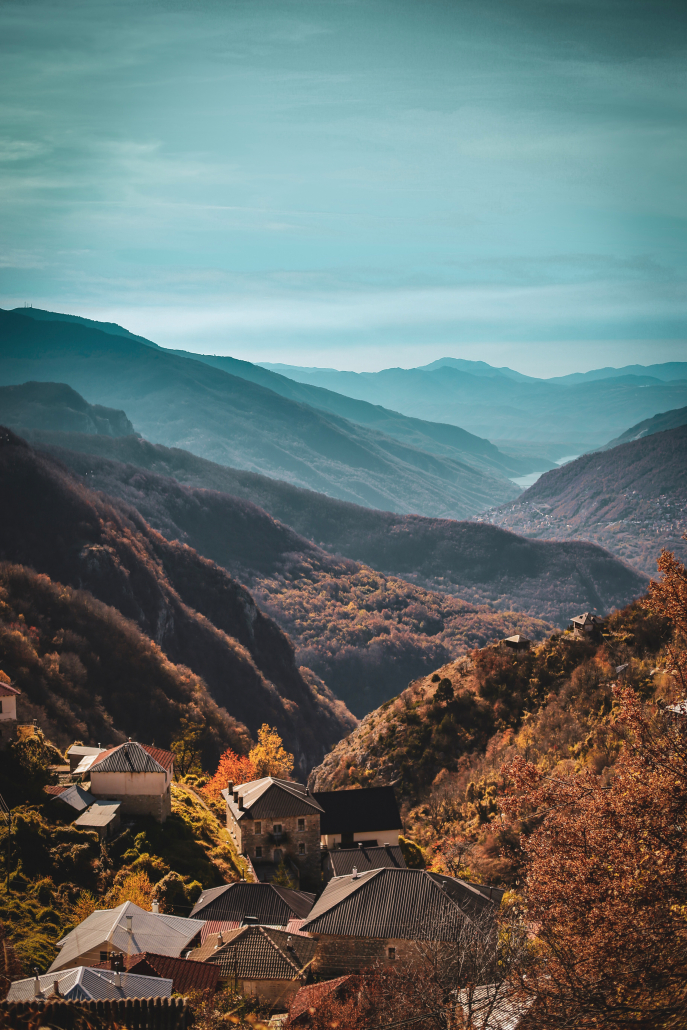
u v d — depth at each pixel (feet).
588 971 58.54
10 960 109.60
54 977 104.99
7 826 166.20
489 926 88.79
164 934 134.41
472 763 282.56
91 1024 78.33
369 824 218.59
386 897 140.97
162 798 201.26
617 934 58.95
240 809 211.20
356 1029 77.15
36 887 155.43
